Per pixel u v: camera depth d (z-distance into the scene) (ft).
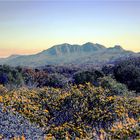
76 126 46.14
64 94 57.77
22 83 116.57
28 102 53.88
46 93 59.93
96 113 48.42
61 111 51.26
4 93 65.51
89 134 41.78
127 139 37.58
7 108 48.75
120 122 44.83
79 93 55.62
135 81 118.21
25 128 41.22
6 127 39.52
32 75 133.49
